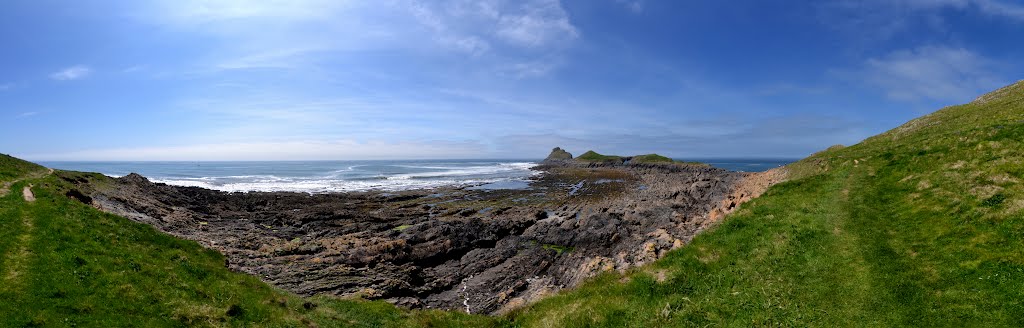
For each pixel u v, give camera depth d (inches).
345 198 2736.2
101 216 959.0
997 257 524.4
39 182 1250.6
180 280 730.8
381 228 1747.0
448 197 2898.6
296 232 1696.6
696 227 1209.4
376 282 1051.3
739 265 693.9
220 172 5949.8
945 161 908.6
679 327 554.9
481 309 960.3
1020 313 433.1
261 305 706.2
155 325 564.7
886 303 513.0
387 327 713.0
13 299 550.3
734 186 2070.6
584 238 1454.2
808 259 666.2
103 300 598.9
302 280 1029.2
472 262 1318.9
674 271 716.0
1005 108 1242.0
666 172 5595.5
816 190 1071.6
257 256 1202.0
